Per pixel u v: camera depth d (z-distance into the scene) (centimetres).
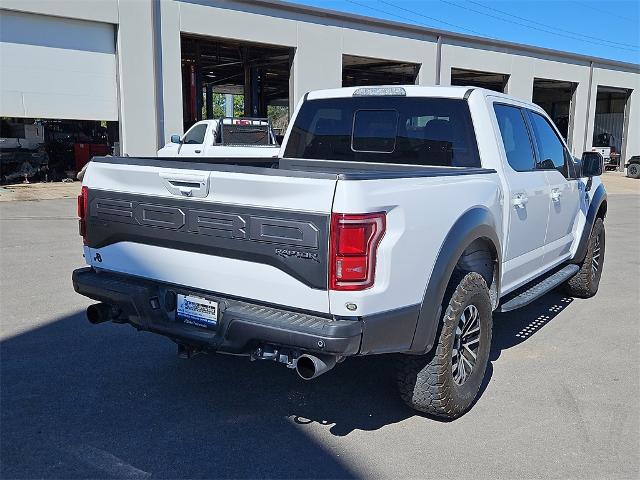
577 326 573
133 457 328
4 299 616
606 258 930
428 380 355
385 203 296
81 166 1955
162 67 1736
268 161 527
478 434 359
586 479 311
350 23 2108
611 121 3594
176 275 345
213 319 333
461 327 373
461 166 443
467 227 356
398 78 2891
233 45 2147
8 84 1555
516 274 477
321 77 2061
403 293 312
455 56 2464
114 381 426
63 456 327
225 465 322
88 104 1672
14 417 369
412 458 331
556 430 364
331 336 286
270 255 303
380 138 489
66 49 1619
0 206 1339
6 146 1819
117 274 379
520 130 490
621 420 378
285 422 372
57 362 457
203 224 323
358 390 419
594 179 654
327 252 288
